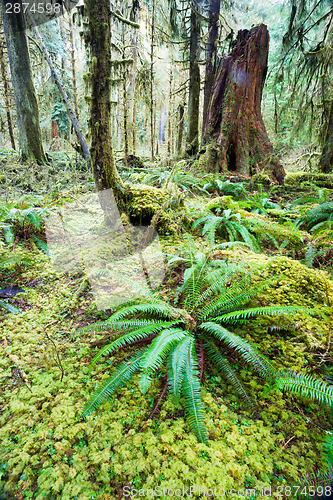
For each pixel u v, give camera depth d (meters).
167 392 1.54
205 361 1.80
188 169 7.07
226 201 4.24
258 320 2.14
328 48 7.46
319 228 3.79
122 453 1.22
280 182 6.85
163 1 9.26
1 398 1.52
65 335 2.00
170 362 1.57
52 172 6.14
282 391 1.57
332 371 1.70
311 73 8.29
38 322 2.13
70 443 1.28
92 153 3.25
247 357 1.54
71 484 1.11
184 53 10.23
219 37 9.73
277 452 1.25
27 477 1.14
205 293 2.14
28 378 1.65
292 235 3.48
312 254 3.07
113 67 3.44
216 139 7.25
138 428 1.36
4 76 8.59
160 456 1.21
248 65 6.87
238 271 2.41
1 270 2.73
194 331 1.97
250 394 1.55
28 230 3.26
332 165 8.19
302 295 2.45
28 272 2.75
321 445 1.29
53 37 8.83
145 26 9.27
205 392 1.56
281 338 1.98
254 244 3.50
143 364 1.40
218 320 2.02
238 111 6.96
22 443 1.27
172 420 1.41
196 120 9.45
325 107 8.17
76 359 1.80
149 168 7.79
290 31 7.95
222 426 1.36
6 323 2.12
